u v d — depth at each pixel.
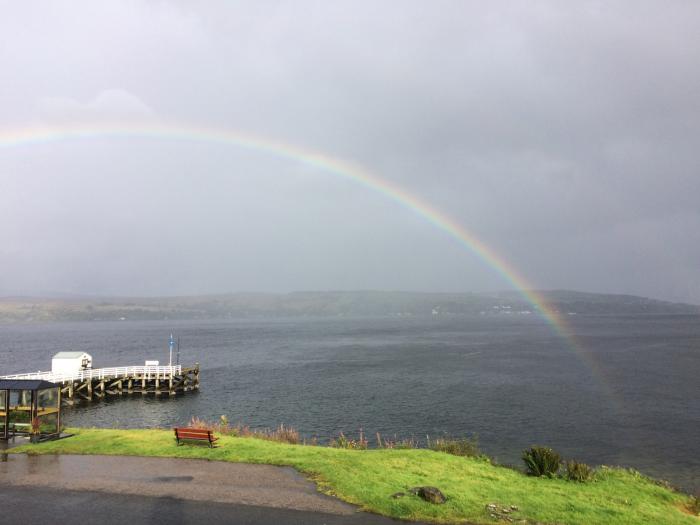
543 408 54.94
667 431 45.06
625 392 65.06
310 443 40.00
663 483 23.66
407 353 120.81
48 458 21.52
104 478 18.69
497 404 57.22
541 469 21.42
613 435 43.53
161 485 17.86
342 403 58.75
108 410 56.22
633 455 37.81
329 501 16.36
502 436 43.28
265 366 97.94
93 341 183.62
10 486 17.81
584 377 78.38
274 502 16.23
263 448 23.09
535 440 41.97
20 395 29.05
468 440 41.62
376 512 15.50
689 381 74.06
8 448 23.28
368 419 50.16
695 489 30.16
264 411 54.78
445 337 179.38
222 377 82.62
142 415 53.41
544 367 91.12
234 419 50.81
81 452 22.47
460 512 15.66
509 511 15.95
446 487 18.03
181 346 154.00
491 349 128.62
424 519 15.09
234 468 19.95
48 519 14.85
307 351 131.62
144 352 133.62
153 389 66.94
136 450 22.61
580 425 47.12
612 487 20.47
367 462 20.97
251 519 14.83
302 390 68.56
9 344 168.62
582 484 20.41
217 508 15.69
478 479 19.59
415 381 75.31
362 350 131.38
